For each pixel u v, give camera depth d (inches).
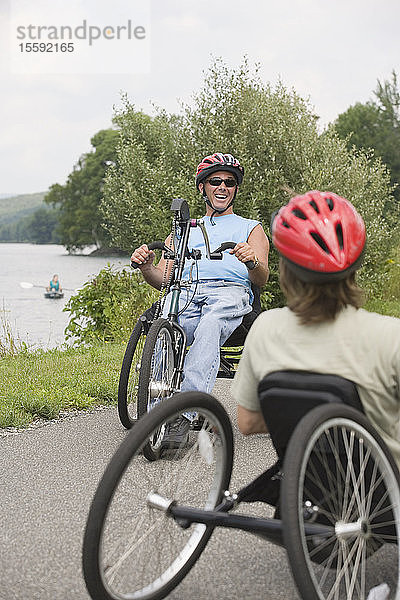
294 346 105.9
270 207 552.7
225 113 589.9
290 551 92.5
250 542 138.5
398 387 105.2
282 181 555.2
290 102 603.5
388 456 105.7
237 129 581.9
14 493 168.4
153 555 112.3
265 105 588.4
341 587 110.9
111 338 469.7
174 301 204.4
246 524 103.9
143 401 188.9
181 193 560.7
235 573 126.2
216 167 221.8
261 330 109.9
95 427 229.1
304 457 95.5
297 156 572.4
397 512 105.8
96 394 271.1
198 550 118.4
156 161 619.8
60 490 170.2
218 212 224.4
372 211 630.5
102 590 102.0
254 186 549.6
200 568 127.8
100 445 208.2
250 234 222.4
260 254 217.6
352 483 103.4
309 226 103.5
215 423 119.6
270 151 563.5
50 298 1194.6
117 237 666.8
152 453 117.3
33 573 126.3
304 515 98.3
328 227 103.3
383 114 2694.4
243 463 189.2
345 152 619.8
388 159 2657.5
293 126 587.8
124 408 219.0
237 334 215.3
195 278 216.4
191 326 210.5
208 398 117.1
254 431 116.9
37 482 176.2
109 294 489.7
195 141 594.9
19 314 903.7
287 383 104.6
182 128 600.7
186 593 119.0
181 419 118.3
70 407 255.8
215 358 197.5
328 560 105.4
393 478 105.6
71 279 1749.5
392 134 2677.2
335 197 107.6
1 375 301.1
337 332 104.5
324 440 101.4
